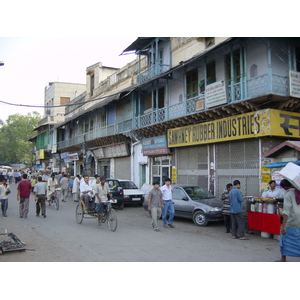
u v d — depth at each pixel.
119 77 24.22
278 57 11.92
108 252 7.25
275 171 10.39
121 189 16.83
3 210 13.48
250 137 12.13
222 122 13.56
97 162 28.44
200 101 14.48
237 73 13.67
